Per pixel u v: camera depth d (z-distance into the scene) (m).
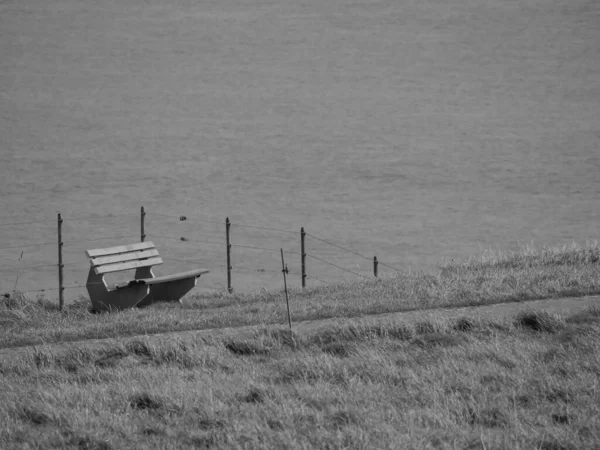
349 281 68.94
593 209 174.00
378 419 31.58
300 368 38.31
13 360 41.44
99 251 61.16
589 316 45.00
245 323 49.28
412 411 32.31
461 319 45.41
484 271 64.81
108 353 42.25
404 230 156.25
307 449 29.16
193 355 41.00
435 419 31.52
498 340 42.00
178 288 63.28
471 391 34.72
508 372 36.94
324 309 51.41
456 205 181.75
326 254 136.88
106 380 38.31
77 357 41.53
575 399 33.53
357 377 36.97
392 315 48.78
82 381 38.31
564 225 158.38
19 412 33.44
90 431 31.09
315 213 176.50
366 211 177.12
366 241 147.12
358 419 31.67
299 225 164.25
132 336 47.44
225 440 30.31
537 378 35.91
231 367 39.78
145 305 62.47
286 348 42.78
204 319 50.75
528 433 30.36
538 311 45.56
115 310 59.19
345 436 29.94
